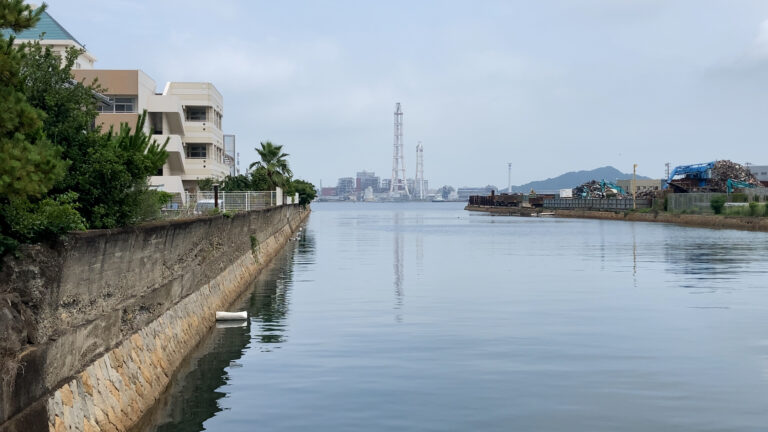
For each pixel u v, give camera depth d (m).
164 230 21.94
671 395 19.59
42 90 19.02
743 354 24.48
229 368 22.45
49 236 13.39
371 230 118.94
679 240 86.44
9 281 12.29
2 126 11.82
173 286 23.52
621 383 20.80
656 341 26.61
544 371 22.12
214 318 30.81
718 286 42.84
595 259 62.25
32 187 11.45
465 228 126.75
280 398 19.19
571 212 190.00
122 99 62.91
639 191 198.75
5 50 12.34
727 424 17.22
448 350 25.03
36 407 12.03
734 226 111.75
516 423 17.19
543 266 56.19
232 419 17.39
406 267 55.44
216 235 33.31
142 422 17.00
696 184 150.00
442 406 18.52
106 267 16.47
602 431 16.67
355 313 33.06
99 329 15.72
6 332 11.48
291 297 38.50
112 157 18.39
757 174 181.38
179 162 69.38
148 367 18.97
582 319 31.36
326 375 21.59
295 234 100.88
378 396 19.39
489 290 41.41
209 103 77.62
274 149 86.12
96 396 14.77
